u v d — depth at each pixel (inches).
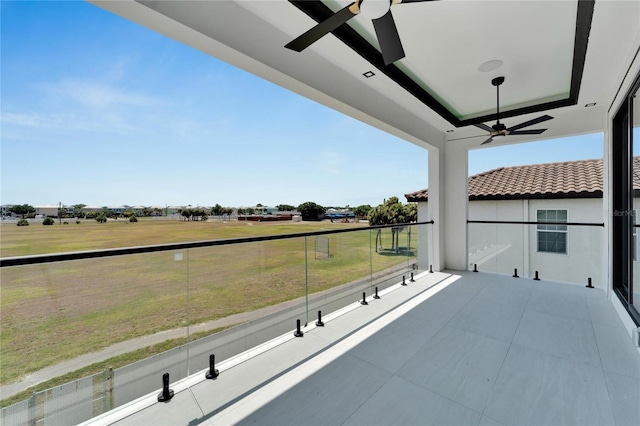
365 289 142.6
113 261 68.0
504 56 102.3
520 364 77.6
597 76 111.6
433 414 59.6
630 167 102.4
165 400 64.2
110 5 58.7
